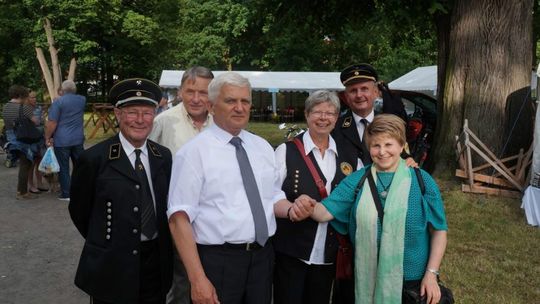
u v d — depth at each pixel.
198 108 2.99
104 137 15.52
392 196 2.24
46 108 16.83
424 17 8.53
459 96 7.26
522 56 7.02
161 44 28.62
